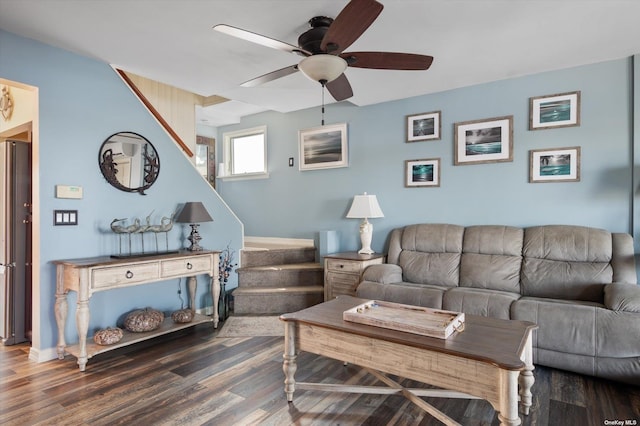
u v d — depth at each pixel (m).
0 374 2.58
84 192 3.01
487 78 3.58
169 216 3.66
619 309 2.45
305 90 3.92
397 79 3.57
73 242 2.94
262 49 2.86
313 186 4.92
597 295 2.85
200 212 3.62
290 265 4.47
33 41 2.72
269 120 5.34
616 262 2.90
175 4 2.23
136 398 2.26
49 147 2.81
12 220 3.19
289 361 2.22
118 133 3.24
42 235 2.77
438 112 3.96
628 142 3.09
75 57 2.95
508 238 3.41
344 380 2.53
